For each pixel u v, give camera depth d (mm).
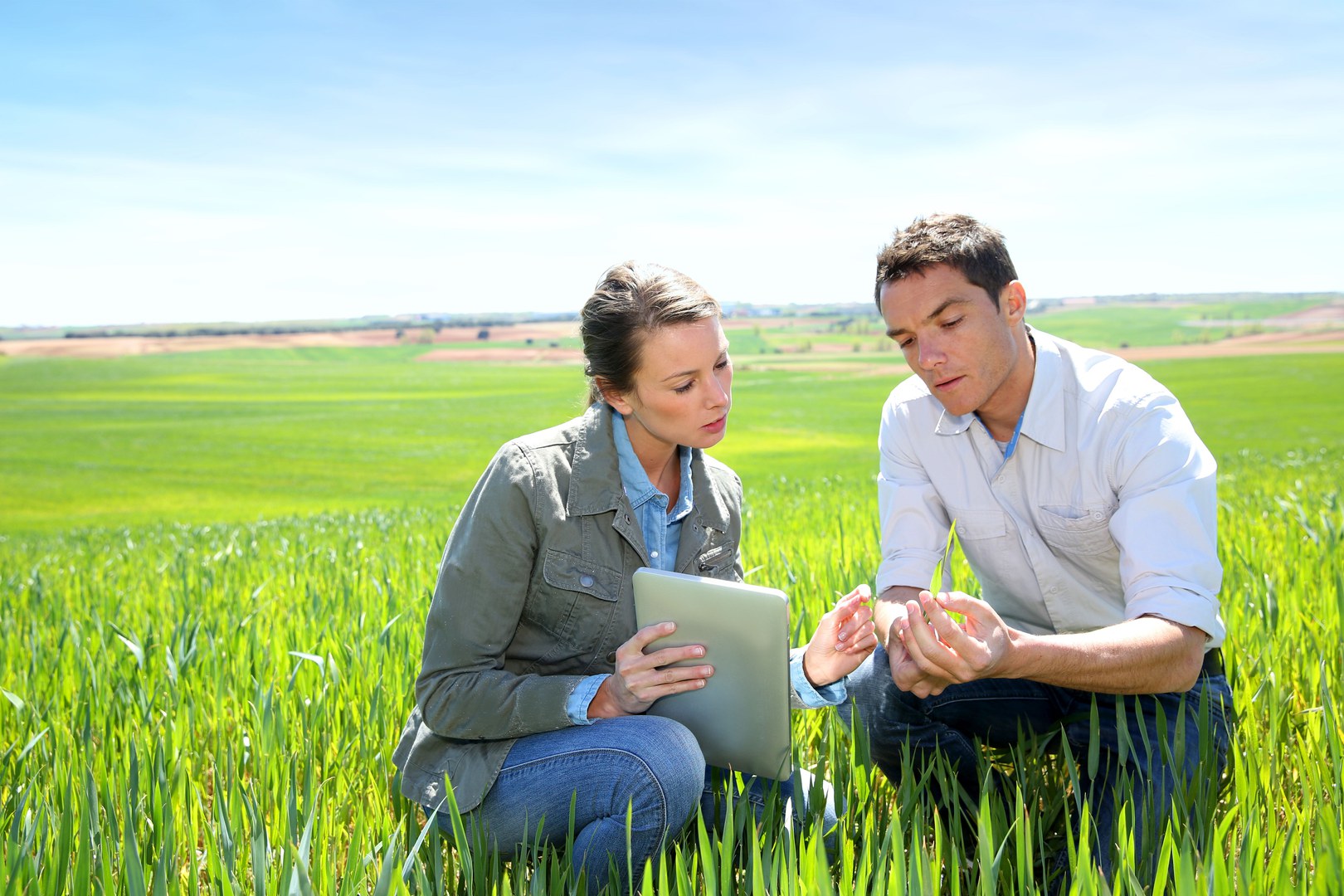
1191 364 85750
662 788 2197
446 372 120500
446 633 2367
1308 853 2006
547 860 2055
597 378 2422
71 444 53375
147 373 115125
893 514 2949
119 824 2432
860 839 2260
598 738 2264
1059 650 2107
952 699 2723
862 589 2480
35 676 3824
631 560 2502
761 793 2533
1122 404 2562
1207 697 2303
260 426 61531
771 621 2213
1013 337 2564
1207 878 1754
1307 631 3432
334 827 2480
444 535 9016
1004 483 2754
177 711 3186
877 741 2770
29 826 2082
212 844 2139
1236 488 11297
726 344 2387
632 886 2141
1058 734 2740
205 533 14852
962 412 2555
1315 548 5008
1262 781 2342
